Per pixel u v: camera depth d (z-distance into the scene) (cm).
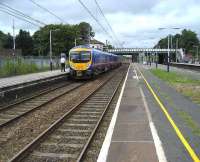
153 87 3031
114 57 8000
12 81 3028
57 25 11556
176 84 3384
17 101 2306
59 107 1980
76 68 4209
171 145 1045
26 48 14812
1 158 989
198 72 6012
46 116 1684
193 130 1247
